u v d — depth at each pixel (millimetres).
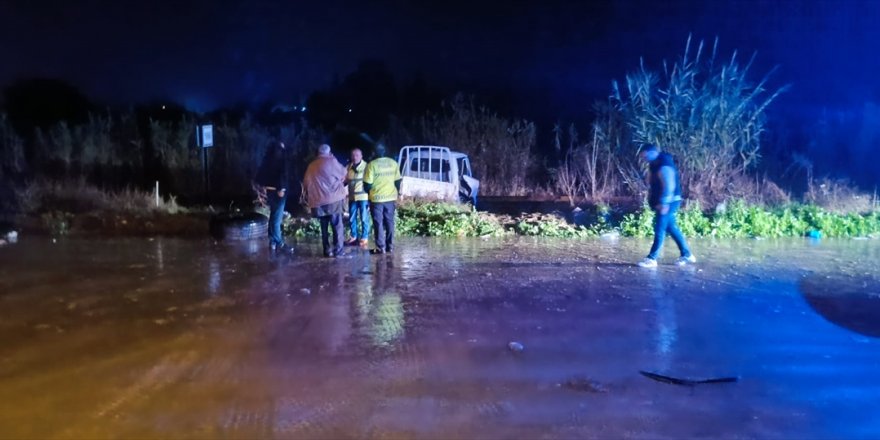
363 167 13719
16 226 15945
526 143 23031
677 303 9445
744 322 8586
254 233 14648
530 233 15203
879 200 17438
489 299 9656
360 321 8617
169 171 22578
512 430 5641
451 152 18922
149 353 7500
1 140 23141
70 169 22734
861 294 9906
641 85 17562
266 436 5566
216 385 6605
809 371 6953
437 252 13148
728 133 17000
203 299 9719
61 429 5719
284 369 7000
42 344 7820
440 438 5508
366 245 13758
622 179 19062
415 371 6922
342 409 6043
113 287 10430
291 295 9922
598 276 11070
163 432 5648
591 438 5504
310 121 31250
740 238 14680
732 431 5637
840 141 20578
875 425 5754
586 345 7695
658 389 6480
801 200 17391
